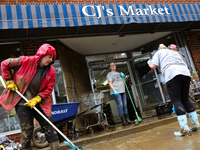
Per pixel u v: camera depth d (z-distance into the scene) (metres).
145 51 7.37
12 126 4.46
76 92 5.57
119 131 3.80
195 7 5.54
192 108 2.95
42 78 2.29
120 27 5.59
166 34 6.88
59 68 5.29
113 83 5.25
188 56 6.78
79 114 4.49
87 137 3.96
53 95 5.02
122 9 4.75
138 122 4.80
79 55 6.70
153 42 7.19
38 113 2.29
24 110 2.18
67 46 5.95
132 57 7.58
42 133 3.96
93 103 4.96
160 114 6.38
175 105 2.82
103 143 3.46
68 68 5.58
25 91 2.23
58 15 4.17
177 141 2.52
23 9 3.94
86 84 6.44
